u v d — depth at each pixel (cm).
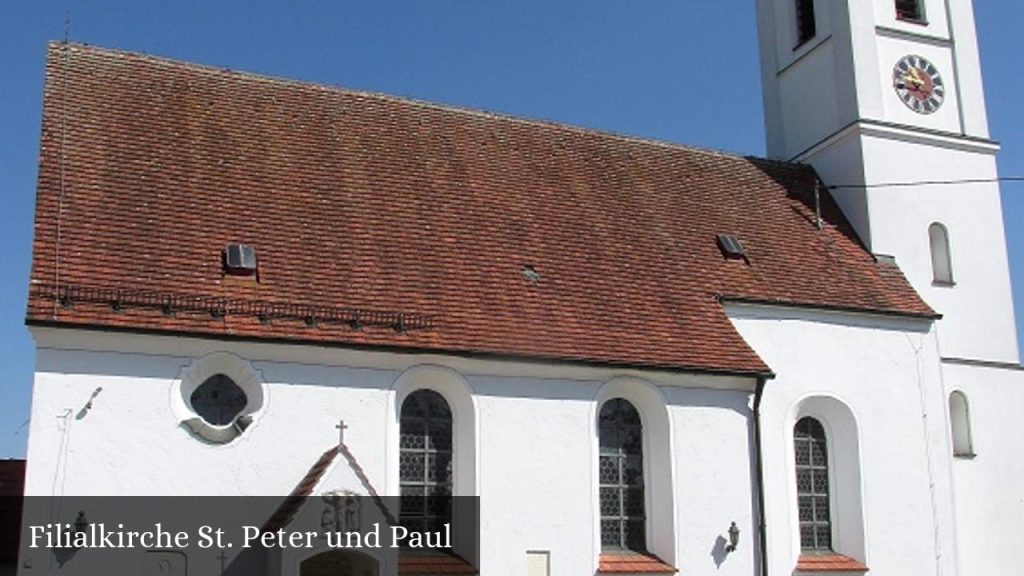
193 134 2464
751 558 2398
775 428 2548
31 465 1869
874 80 3145
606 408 2378
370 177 2567
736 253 2778
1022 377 3036
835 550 2605
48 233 2053
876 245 3009
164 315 1998
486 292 2358
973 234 3130
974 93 3262
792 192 3159
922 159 3136
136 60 2598
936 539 2661
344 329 2127
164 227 2178
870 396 2683
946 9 3331
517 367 2250
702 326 2508
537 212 2684
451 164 2733
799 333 2655
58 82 2417
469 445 2209
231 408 2058
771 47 3538
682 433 2388
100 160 2270
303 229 2325
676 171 3078
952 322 3016
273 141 2553
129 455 1936
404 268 2333
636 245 2698
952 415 2948
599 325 2392
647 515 2373
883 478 2641
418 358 2172
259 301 2105
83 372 1934
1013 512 2919
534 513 2217
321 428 2080
